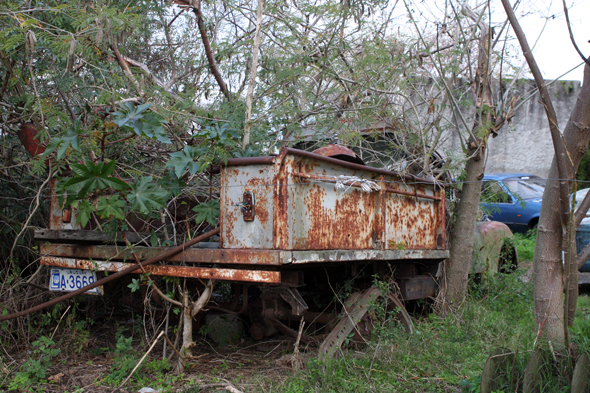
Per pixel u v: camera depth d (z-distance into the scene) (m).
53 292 4.74
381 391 3.44
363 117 5.80
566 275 3.09
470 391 3.39
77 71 4.96
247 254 3.32
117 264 3.93
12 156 5.15
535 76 2.97
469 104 5.86
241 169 3.46
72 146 3.54
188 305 3.75
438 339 4.69
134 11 5.16
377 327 4.29
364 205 4.16
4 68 4.66
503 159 15.31
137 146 4.66
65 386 3.53
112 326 5.23
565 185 3.09
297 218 3.40
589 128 3.24
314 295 4.91
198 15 5.22
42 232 4.34
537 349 3.19
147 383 3.56
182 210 4.30
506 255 7.30
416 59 5.96
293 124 5.43
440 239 5.40
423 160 5.57
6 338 4.24
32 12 4.62
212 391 3.42
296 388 3.41
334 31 5.77
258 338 4.55
